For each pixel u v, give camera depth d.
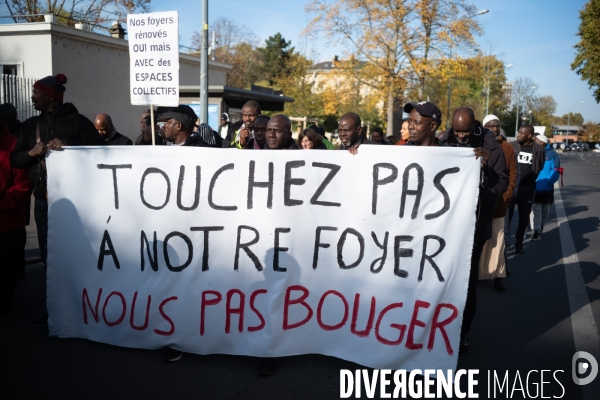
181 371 3.68
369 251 3.66
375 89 28.84
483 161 3.54
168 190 3.94
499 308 5.23
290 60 57.03
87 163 4.08
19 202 4.63
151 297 3.93
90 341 4.16
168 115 4.25
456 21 25.45
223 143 7.69
